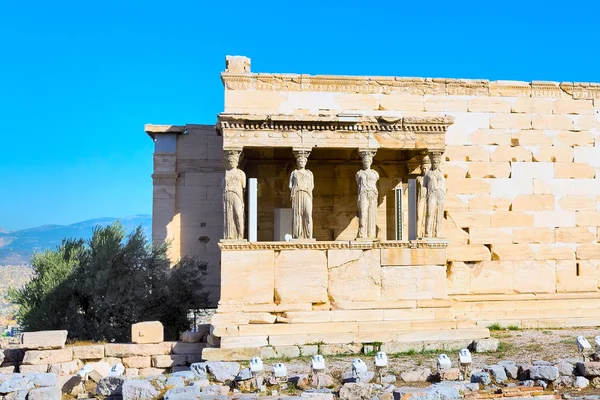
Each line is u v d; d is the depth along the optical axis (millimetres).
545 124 22750
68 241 26453
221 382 14469
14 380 14023
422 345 17938
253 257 18719
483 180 22297
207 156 24719
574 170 22797
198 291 24609
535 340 18938
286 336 17844
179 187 24625
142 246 25203
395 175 22969
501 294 22141
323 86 21391
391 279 19109
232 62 21031
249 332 17953
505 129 22516
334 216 22969
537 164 22609
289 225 22047
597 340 15320
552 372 13664
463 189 22203
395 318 18781
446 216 22094
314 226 22891
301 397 12516
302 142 19203
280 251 18828
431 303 19109
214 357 17266
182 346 19250
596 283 22641
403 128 19641
